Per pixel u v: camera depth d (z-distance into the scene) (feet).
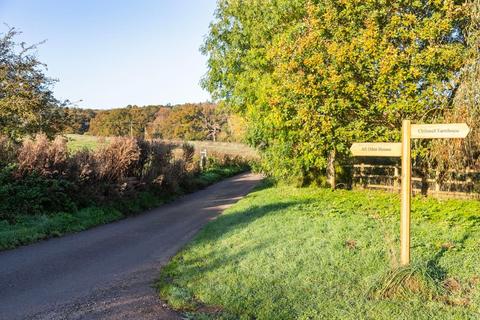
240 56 71.41
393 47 43.55
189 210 48.08
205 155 106.11
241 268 21.88
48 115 56.95
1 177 34.47
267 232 29.30
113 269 23.99
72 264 25.02
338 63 45.57
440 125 18.53
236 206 45.57
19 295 19.67
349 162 63.93
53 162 38.83
